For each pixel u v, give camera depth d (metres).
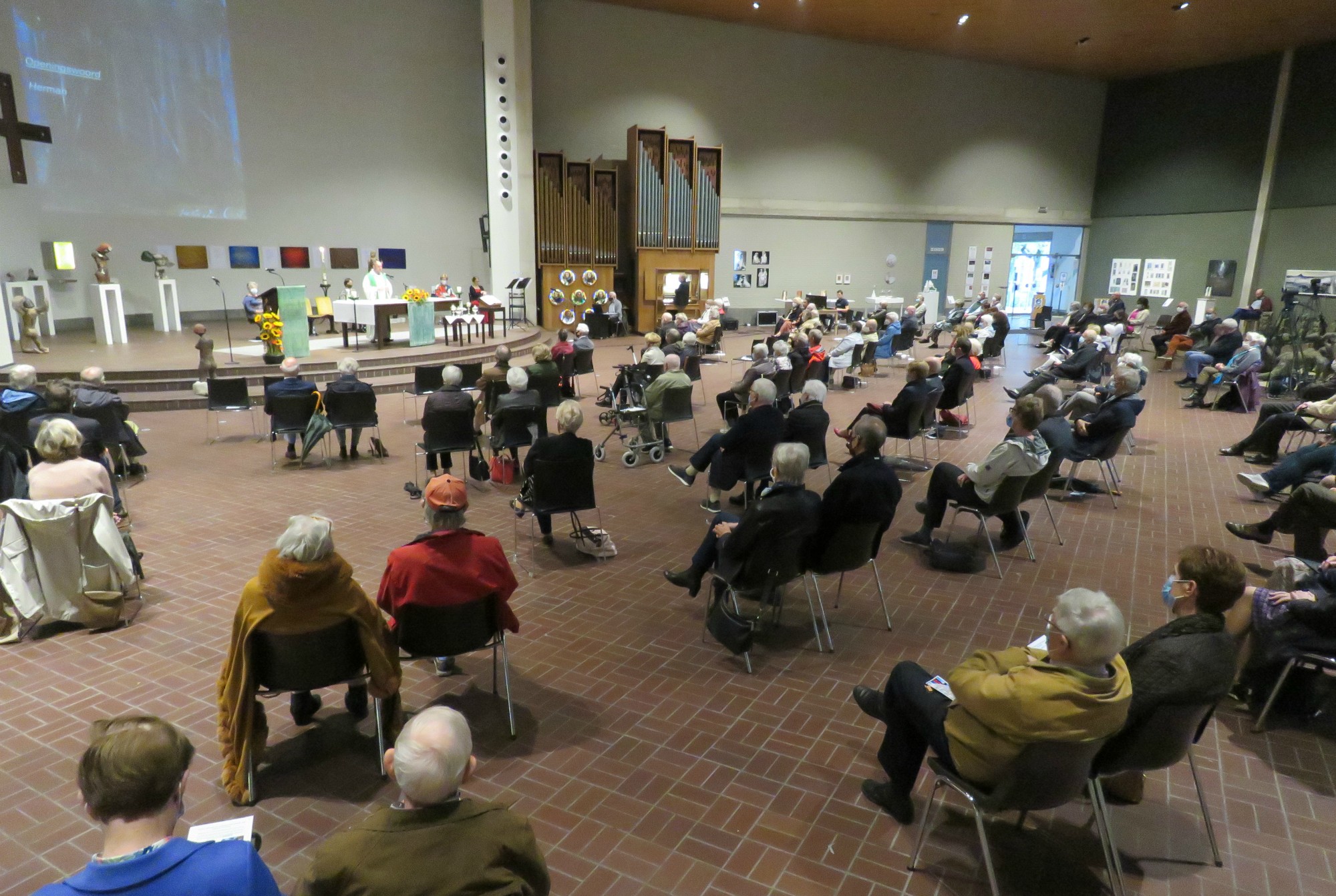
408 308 12.52
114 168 13.59
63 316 13.43
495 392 7.04
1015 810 2.39
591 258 17.47
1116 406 6.42
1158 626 4.34
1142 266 21.53
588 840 2.65
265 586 2.66
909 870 2.54
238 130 14.57
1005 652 2.37
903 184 20.70
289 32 14.73
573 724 3.33
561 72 17.09
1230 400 10.71
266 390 7.00
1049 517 6.02
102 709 3.38
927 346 17.53
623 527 5.77
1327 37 17.08
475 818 1.63
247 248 15.03
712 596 3.98
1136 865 2.59
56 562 3.95
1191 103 20.00
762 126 19.14
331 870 1.54
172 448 7.92
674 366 7.25
